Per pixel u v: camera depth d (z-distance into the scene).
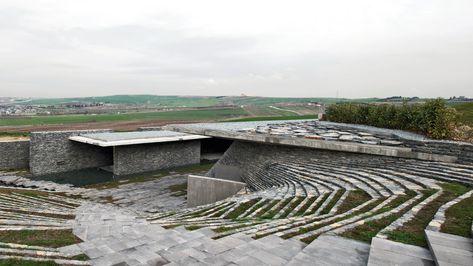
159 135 30.97
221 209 10.96
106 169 29.84
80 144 29.83
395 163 12.88
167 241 6.53
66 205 14.77
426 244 5.43
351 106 25.53
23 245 6.26
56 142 28.11
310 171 14.16
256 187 16.47
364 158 13.98
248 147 19.81
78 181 25.14
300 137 15.66
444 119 14.25
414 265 4.62
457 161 11.78
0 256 5.39
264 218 8.95
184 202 18.80
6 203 12.56
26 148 29.34
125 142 26.28
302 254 5.25
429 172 10.98
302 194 10.95
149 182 24.31
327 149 14.09
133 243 6.44
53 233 7.39
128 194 20.56
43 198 15.77
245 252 5.60
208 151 40.66
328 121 27.69
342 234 6.16
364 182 11.18
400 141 14.64
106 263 5.40
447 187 9.28
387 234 5.90
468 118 19.05
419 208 7.46
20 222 8.60
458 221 6.42
